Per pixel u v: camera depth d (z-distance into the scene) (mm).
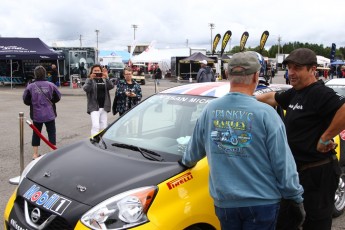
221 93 4043
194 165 3018
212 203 3016
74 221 2736
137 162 3238
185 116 3873
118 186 2889
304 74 3049
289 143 3117
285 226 2742
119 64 37594
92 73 7660
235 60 2439
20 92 22656
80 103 17562
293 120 3109
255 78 2480
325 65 45656
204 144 2592
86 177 3076
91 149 3654
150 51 41562
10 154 7656
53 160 3561
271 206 2404
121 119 4207
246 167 2369
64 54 27656
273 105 3459
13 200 3273
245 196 2357
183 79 38875
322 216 3119
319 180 3074
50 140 7445
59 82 27906
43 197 3002
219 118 2445
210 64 31234
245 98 2408
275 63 59844
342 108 2855
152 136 3783
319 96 2986
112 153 3492
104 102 7801
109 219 2670
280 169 2342
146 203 2717
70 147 3828
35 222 2928
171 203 2822
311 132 3049
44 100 7113
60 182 3102
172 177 2926
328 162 3100
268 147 2338
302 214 2594
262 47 26188
